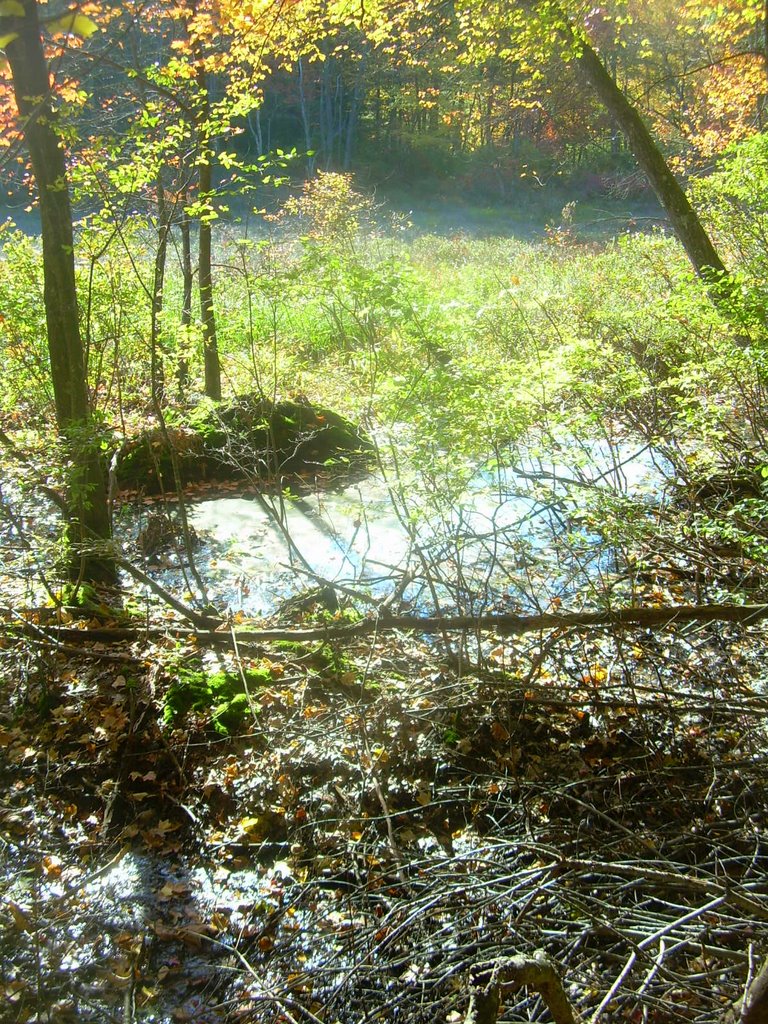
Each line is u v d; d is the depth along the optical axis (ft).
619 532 18.15
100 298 27.04
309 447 32.71
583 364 19.76
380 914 12.51
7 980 11.85
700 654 17.58
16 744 16.80
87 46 22.34
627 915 11.16
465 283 46.55
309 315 39.75
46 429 27.96
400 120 107.65
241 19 28.19
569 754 15.43
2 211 67.46
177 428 30.60
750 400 23.80
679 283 29.63
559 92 45.62
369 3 34.58
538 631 19.06
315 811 14.82
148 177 21.11
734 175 31.07
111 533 22.66
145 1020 11.24
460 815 14.56
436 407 17.01
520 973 7.71
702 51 47.62
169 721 16.81
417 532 18.56
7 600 20.54
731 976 10.30
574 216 82.02
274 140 116.88
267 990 11.16
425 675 18.04
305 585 23.00
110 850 14.33
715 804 13.69
